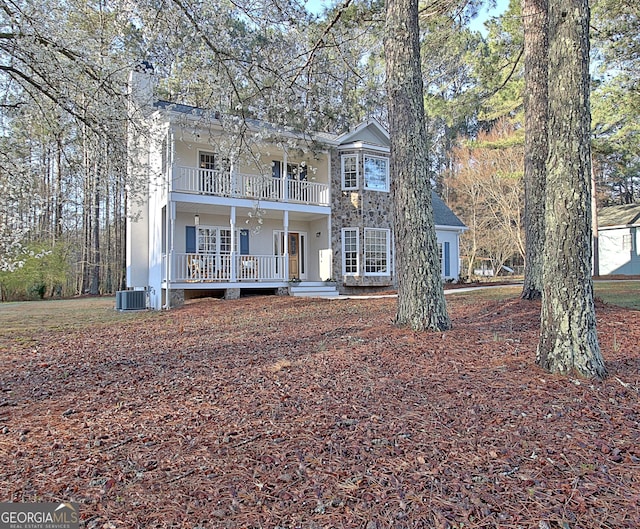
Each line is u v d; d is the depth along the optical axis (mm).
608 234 23891
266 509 2121
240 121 7215
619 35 11219
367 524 1988
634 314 7027
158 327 8797
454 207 31891
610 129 16750
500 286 14734
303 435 2955
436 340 5609
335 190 16438
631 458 2527
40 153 7652
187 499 2221
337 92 7848
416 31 6352
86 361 5621
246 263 14688
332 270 16188
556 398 3502
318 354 5309
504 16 10641
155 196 13711
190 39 6336
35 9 5785
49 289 23297
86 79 6594
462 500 2162
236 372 4703
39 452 2812
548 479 2336
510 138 16984
